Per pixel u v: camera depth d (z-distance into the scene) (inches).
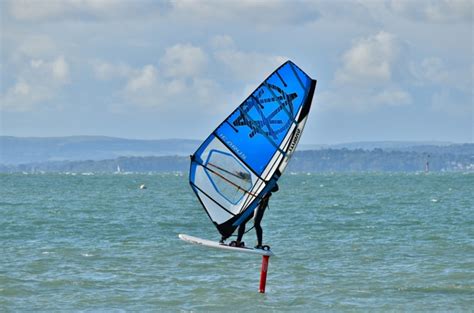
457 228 6894.7
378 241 5807.1
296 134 3265.3
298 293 3742.6
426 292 3762.3
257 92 3262.8
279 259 4800.7
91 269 4399.6
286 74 3262.8
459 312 3361.2
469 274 4212.6
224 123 3257.9
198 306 3484.3
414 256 4938.5
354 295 3703.3
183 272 4308.6
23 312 3356.3
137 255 4938.5
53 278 4099.4
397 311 3378.4
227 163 3270.2
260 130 3265.3
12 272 4271.7
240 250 3250.5
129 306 3479.3
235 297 3651.6
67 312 3366.1
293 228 6953.7
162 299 3614.7
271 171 3267.7
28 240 5895.7
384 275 4212.6
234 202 3272.6
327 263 4648.1
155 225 7391.7
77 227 7096.5
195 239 3287.4
